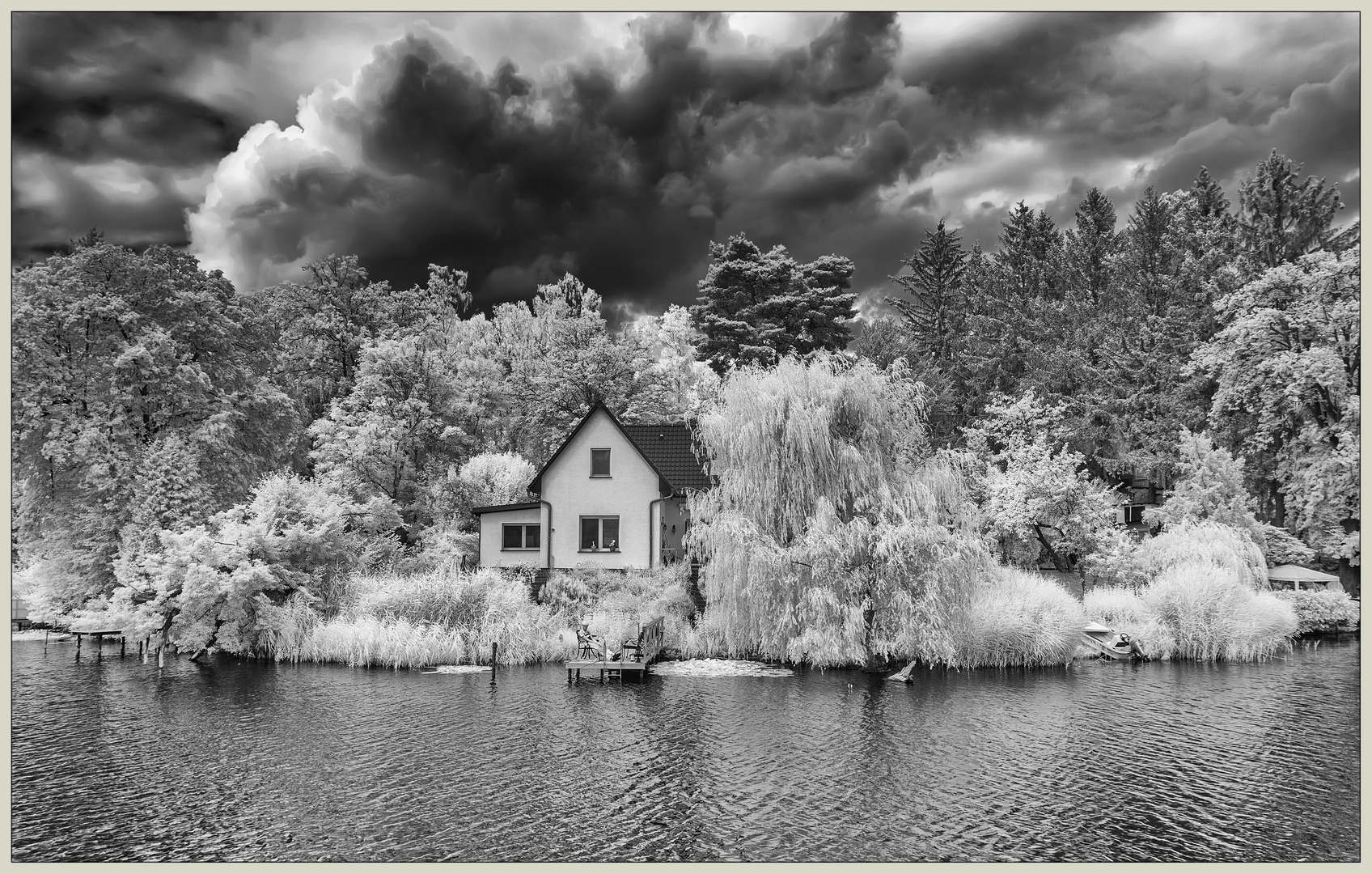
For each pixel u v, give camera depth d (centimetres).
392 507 4619
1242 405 4944
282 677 3228
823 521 3331
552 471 4347
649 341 8106
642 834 1703
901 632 3269
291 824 1756
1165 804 1867
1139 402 5766
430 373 5219
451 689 3006
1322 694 2927
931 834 1703
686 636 3609
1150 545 4378
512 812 1822
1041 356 6412
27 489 4231
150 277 4331
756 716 2606
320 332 5984
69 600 4228
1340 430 4528
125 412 4209
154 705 2759
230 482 4384
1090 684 3106
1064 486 4394
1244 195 5988
